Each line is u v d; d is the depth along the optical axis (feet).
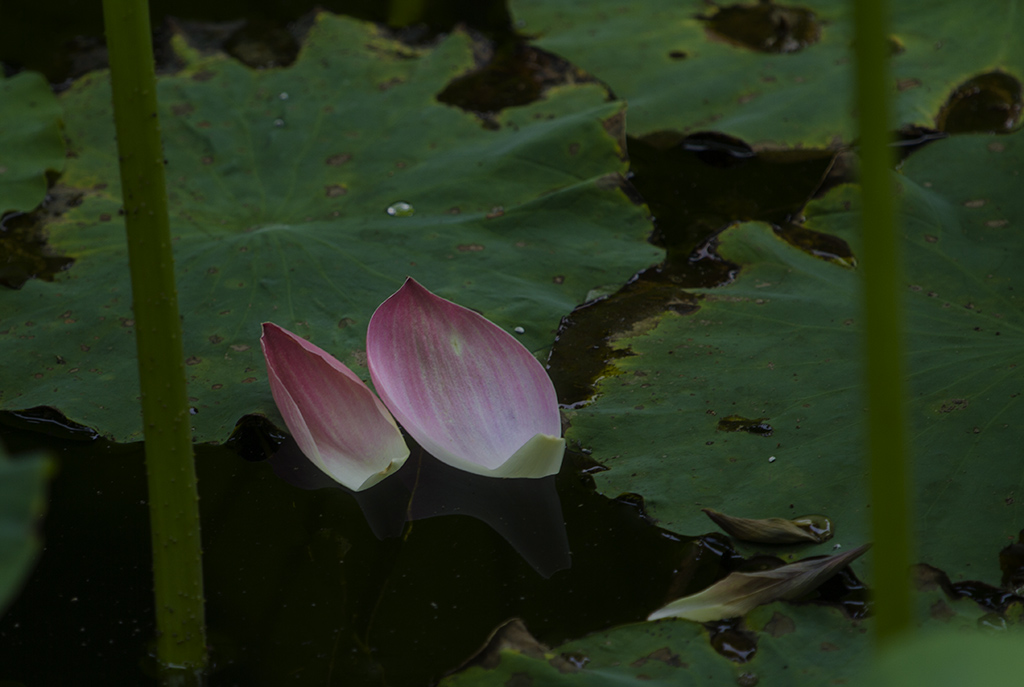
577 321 6.82
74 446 6.61
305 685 6.25
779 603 6.30
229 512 6.51
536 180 7.16
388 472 6.54
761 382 6.64
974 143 7.14
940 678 3.65
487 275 6.91
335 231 7.02
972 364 6.61
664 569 6.40
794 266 6.91
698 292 6.87
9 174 7.18
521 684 6.21
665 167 7.29
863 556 6.37
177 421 6.18
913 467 6.46
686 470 6.51
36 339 6.79
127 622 6.34
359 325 6.79
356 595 6.37
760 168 7.28
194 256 6.95
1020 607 6.27
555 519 6.48
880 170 4.19
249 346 6.76
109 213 7.11
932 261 6.84
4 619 6.34
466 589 6.38
